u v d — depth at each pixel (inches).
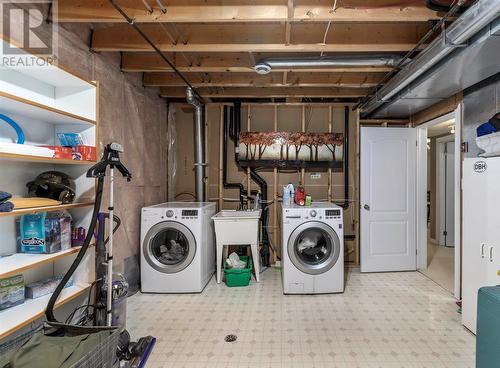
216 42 91.8
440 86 102.5
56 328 64.2
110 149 74.4
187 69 111.4
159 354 77.5
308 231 120.0
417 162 148.8
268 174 160.6
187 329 90.4
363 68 104.0
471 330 86.7
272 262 158.1
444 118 125.3
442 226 203.3
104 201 101.2
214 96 145.5
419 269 148.5
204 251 124.8
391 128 146.8
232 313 101.1
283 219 119.2
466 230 89.0
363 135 146.5
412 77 94.0
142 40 93.2
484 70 87.5
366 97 137.7
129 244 118.1
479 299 61.3
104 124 102.3
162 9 73.7
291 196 135.9
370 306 106.1
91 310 82.5
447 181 202.8
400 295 116.0
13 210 59.6
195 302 110.3
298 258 117.2
